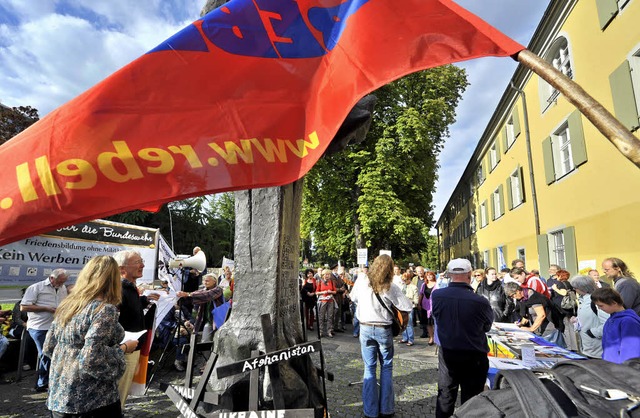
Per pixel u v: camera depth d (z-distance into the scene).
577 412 0.69
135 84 1.51
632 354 2.64
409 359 6.40
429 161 17.42
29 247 5.64
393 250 20.48
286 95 1.73
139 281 5.98
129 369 3.36
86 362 2.03
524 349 3.24
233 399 2.46
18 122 17.06
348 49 1.77
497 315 6.38
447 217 38.91
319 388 2.89
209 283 5.78
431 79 16.80
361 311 3.86
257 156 1.58
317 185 17.72
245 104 1.66
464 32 1.57
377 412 3.72
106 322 2.13
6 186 1.23
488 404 0.80
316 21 1.89
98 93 1.43
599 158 8.29
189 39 1.67
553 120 10.65
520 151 13.77
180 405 2.43
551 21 9.94
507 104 15.02
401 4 1.73
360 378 5.15
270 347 2.27
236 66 1.71
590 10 8.15
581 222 9.12
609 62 7.52
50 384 2.13
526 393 0.74
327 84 1.76
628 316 2.76
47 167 1.27
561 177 10.32
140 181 1.38
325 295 9.09
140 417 3.82
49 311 4.84
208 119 1.57
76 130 1.35
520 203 13.79
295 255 3.01
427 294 8.07
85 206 1.27
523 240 13.62
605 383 0.75
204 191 1.46
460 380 3.03
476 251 23.08
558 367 0.90
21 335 5.71
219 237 34.72
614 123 0.89
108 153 1.36
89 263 2.33
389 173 15.96
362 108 2.79
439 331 3.12
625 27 6.99
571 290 5.92
